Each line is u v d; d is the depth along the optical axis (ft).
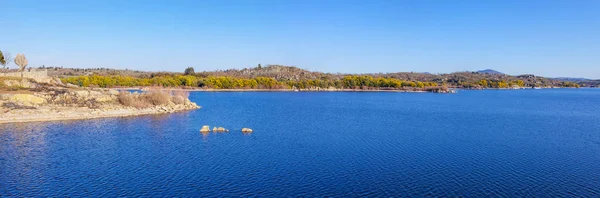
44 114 335.47
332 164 197.16
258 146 238.68
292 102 636.07
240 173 180.04
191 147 233.14
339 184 166.71
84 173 177.37
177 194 152.56
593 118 442.50
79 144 237.25
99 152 217.15
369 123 359.66
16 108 334.44
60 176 172.96
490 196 155.84
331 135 283.59
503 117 440.04
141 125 315.37
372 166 194.49
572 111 538.88
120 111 382.83
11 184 161.99
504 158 214.69
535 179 177.47
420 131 309.63
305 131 301.84
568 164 203.72
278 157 210.38
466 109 546.26
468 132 308.40
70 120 329.31
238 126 324.39
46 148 225.35
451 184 168.86
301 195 153.69
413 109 530.27
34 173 176.96
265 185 164.25
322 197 151.84
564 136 296.92
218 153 218.18
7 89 375.86
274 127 322.75
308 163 198.59
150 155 211.61
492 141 266.77
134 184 163.22
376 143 253.03
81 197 148.25
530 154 226.17
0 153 211.82
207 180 169.58
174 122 338.13
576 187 167.53
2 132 269.64
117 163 194.39
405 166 195.11
